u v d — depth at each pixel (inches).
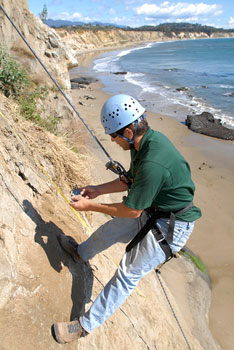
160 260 86.4
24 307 76.4
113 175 313.3
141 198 73.1
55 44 368.2
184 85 1101.7
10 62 217.9
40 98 265.0
